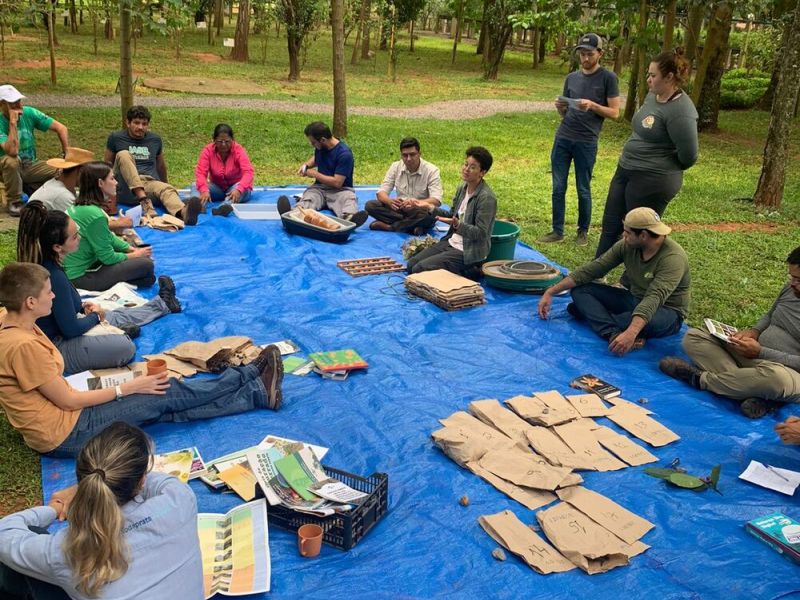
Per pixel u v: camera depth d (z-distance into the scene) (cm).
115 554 260
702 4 1611
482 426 471
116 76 2173
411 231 904
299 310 662
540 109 2298
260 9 2866
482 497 412
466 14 3444
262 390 490
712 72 1966
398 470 434
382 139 1580
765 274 855
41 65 2258
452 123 1906
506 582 350
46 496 397
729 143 1855
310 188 959
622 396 540
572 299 695
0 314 432
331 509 366
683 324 680
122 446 272
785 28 1828
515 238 788
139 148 941
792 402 527
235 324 625
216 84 2219
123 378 488
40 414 414
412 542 375
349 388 527
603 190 1265
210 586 331
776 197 1185
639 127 695
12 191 899
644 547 375
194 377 532
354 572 352
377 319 651
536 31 3662
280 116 1744
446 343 611
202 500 399
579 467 439
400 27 2783
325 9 2472
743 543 383
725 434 492
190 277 732
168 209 912
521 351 604
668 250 604
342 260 795
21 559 271
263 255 798
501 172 1377
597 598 342
